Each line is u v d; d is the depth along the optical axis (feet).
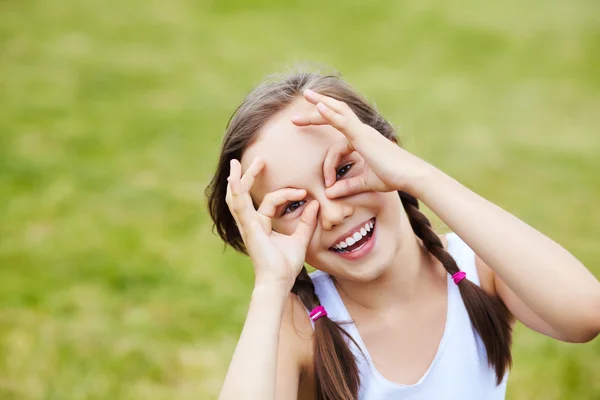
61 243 14.96
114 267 13.98
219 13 36.68
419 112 24.79
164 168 19.10
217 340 11.79
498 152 21.27
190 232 15.55
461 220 4.86
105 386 10.64
